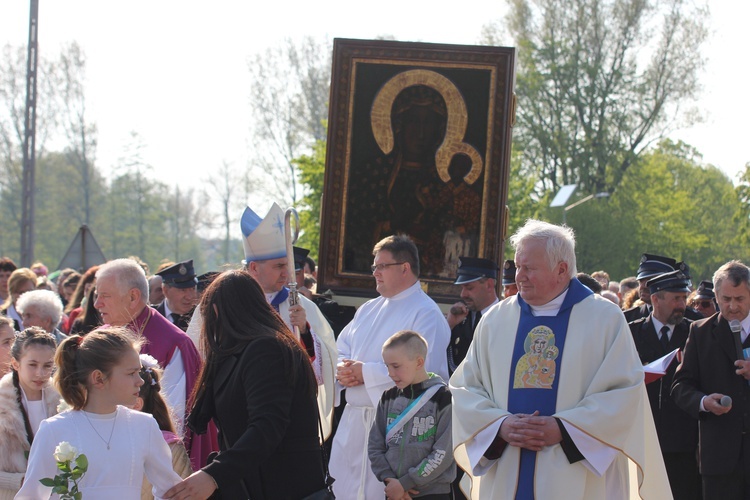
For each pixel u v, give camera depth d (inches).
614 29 1384.1
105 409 164.4
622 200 1440.7
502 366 191.0
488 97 369.7
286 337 169.6
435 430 223.6
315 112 1497.3
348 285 375.2
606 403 178.4
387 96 373.4
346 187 375.2
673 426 281.7
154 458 167.3
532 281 188.1
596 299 189.0
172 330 234.1
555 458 180.2
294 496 166.6
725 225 1934.1
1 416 204.4
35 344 206.7
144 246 2095.2
